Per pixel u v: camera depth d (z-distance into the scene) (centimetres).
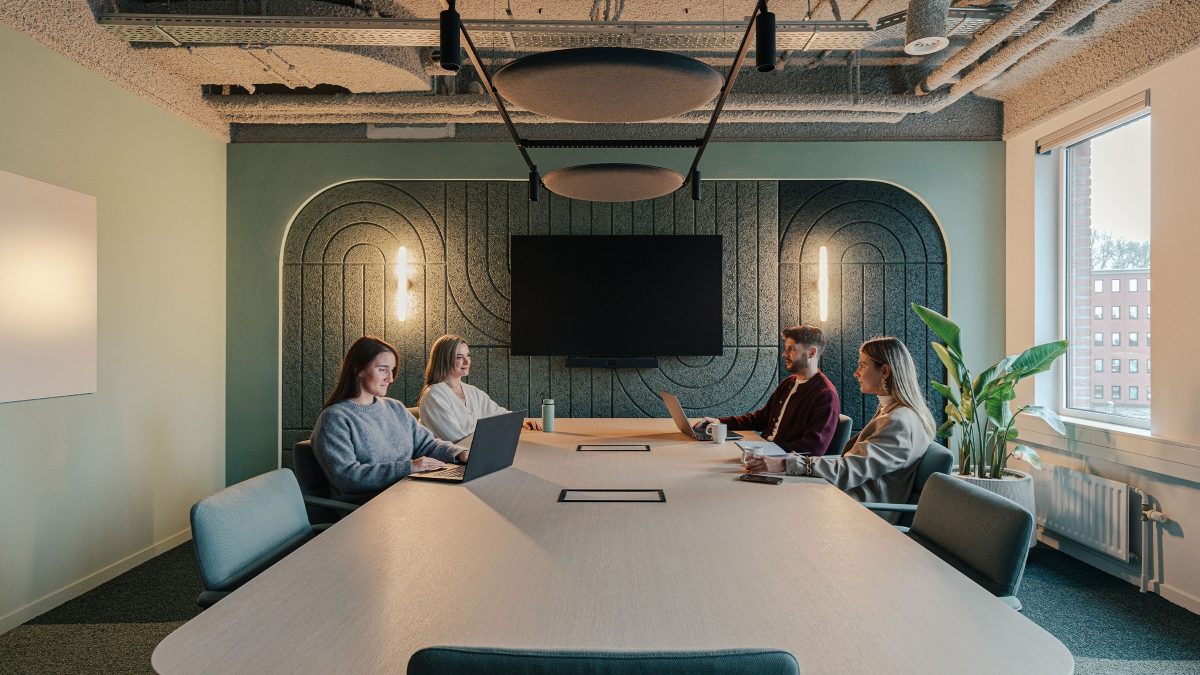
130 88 378
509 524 177
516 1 368
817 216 507
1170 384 336
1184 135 331
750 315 504
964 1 371
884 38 421
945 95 425
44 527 321
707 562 147
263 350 491
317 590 131
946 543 183
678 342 499
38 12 313
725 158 495
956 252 491
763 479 229
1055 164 457
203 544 160
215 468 475
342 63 389
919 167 493
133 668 262
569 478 234
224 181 488
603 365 498
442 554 152
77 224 334
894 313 504
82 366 338
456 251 502
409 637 111
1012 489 375
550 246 498
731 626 115
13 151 303
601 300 498
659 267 499
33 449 315
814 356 348
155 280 407
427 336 501
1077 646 280
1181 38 329
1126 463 355
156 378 407
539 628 114
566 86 168
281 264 495
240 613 120
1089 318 432
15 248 297
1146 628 297
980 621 117
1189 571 321
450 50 164
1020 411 395
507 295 504
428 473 240
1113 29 369
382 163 494
